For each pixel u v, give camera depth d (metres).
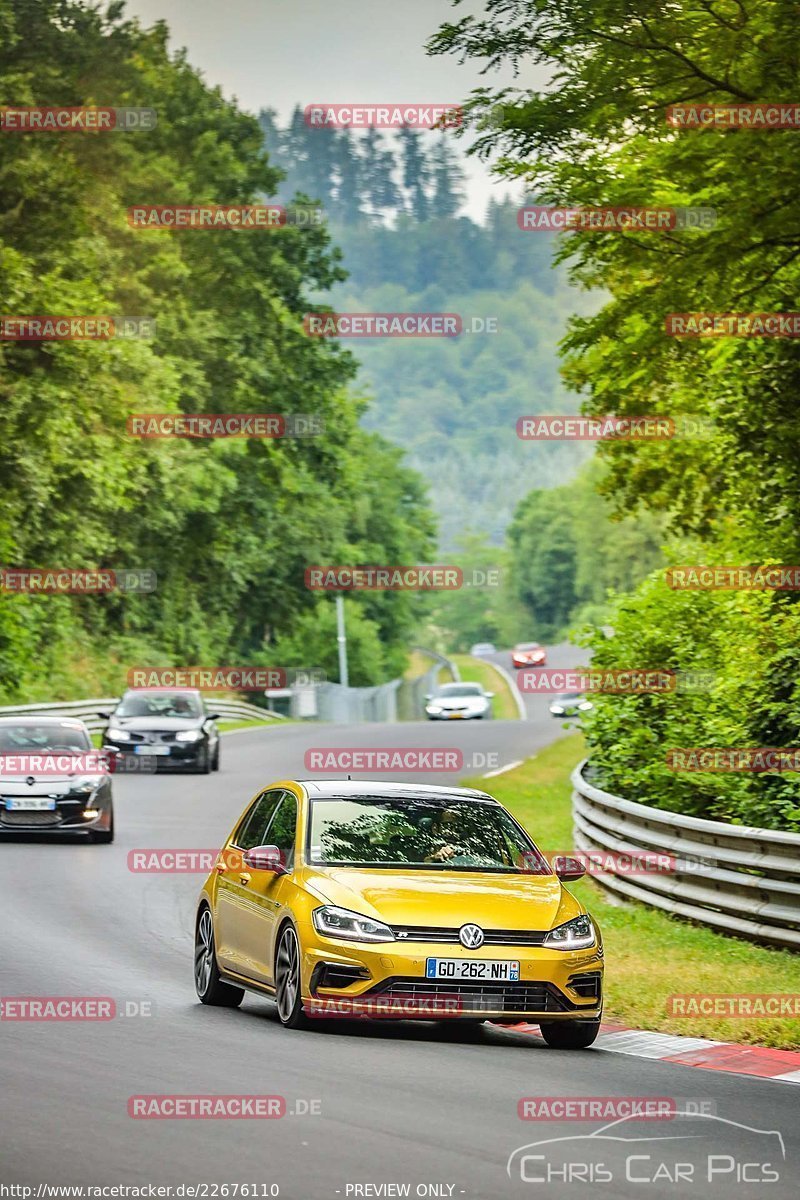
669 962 31.12
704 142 39.38
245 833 27.84
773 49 37.53
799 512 45.34
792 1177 15.72
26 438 99.12
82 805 51.66
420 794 26.83
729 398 45.53
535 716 190.00
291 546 173.75
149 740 77.94
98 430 108.69
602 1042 24.39
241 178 142.50
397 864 25.03
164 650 148.62
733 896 34.69
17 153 105.88
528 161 42.31
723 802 44.09
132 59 126.44
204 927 27.86
